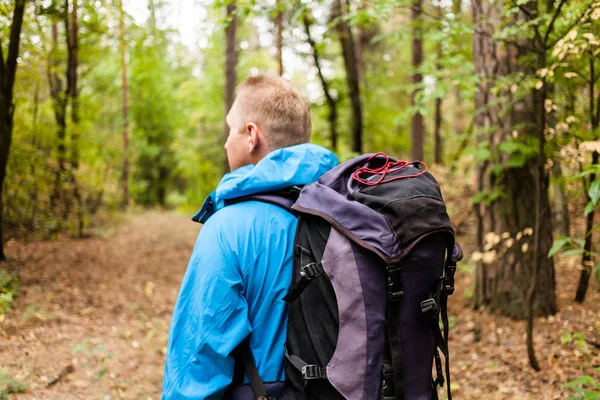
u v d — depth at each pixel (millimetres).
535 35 2840
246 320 1090
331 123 11133
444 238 1088
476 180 4414
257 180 1163
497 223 4203
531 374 3305
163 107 22531
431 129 14836
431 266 1059
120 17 7180
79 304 5109
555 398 2977
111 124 17734
